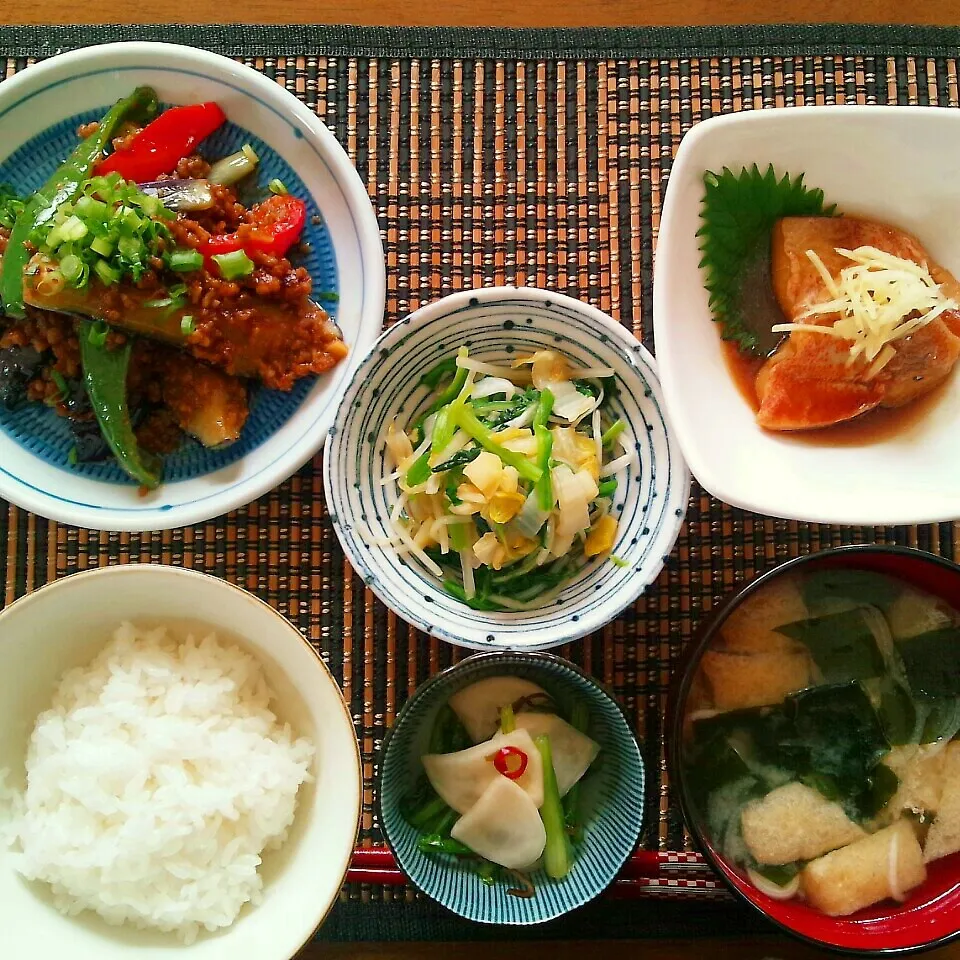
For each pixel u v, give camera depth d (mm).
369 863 359
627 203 377
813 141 326
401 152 378
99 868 328
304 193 374
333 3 378
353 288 369
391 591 337
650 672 371
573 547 354
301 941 311
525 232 377
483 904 333
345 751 318
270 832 338
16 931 325
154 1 378
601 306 376
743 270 343
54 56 374
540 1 378
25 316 364
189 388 367
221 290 355
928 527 377
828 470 334
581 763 351
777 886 333
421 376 354
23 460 370
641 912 365
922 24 379
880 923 329
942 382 337
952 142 323
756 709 340
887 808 335
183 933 332
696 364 333
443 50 378
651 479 342
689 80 378
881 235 337
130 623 352
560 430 347
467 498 338
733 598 317
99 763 330
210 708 342
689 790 333
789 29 378
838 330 327
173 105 370
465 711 356
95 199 348
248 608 326
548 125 378
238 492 357
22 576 376
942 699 340
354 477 344
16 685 339
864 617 341
